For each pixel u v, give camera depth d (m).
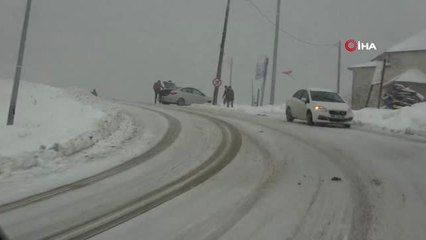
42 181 7.41
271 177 7.84
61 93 19.50
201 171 8.26
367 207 6.13
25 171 8.04
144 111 19.56
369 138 12.69
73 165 8.62
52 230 5.16
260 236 5.02
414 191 6.97
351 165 8.87
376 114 18.36
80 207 6.03
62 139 9.98
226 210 5.95
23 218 5.56
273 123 16.70
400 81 35.88
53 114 13.41
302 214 5.81
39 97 16.48
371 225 5.43
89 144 10.45
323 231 5.21
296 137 12.66
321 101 16.64
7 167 7.99
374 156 9.81
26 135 10.14
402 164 8.95
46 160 8.73
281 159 9.43
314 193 6.81
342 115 16.08
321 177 7.86
